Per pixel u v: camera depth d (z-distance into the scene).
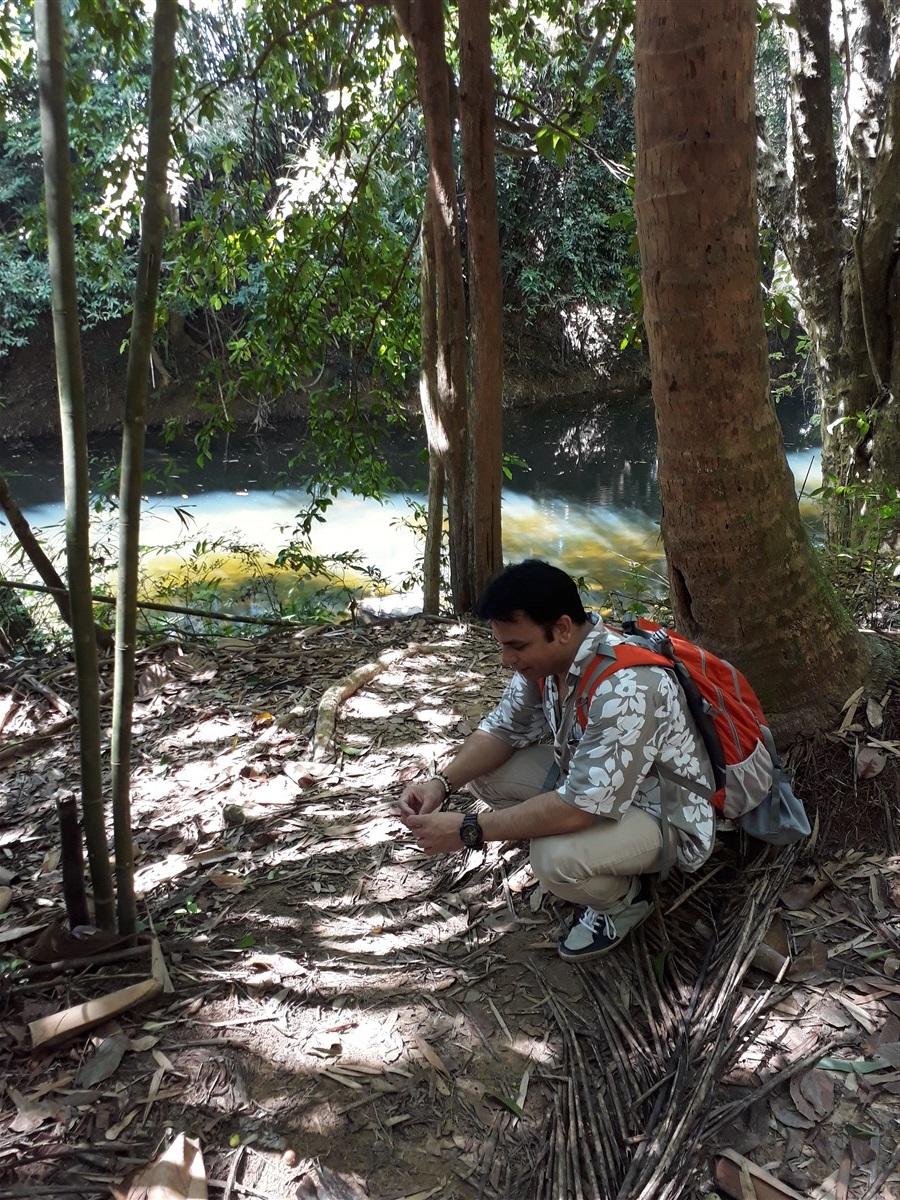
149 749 3.48
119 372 12.96
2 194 10.31
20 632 5.08
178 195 5.94
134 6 4.65
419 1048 2.05
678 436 2.55
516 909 2.47
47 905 2.56
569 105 5.26
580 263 14.62
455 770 2.40
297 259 5.58
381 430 6.05
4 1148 1.82
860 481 5.38
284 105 5.86
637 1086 1.94
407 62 5.49
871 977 2.13
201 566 7.89
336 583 8.23
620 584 8.47
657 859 2.19
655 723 2.06
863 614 3.78
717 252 2.32
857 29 5.30
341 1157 1.81
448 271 4.58
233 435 13.10
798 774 2.68
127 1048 2.05
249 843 2.81
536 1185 1.75
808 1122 1.82
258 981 2.23
